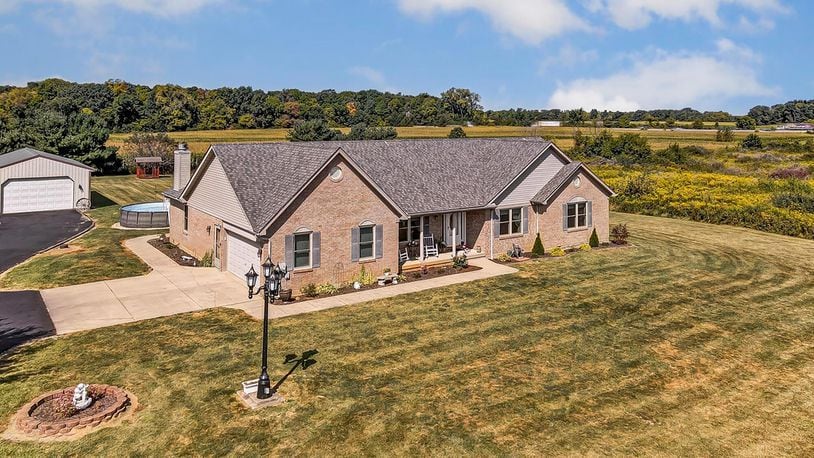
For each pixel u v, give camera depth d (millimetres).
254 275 14617
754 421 13359
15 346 17016
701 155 75000
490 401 14070
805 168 59344
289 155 26375
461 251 29578
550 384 15062
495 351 17188
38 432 12172
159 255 29203
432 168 30828
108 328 18609
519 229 30562
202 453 11648
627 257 29844
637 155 72375
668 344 17969
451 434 12523
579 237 32438
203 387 14477
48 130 61500
